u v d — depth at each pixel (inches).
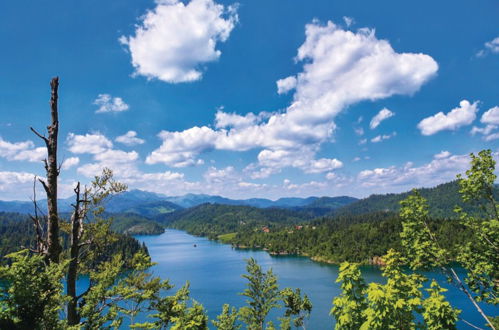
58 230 647.1
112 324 652.7
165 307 822.5
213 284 4840.1
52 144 650.2
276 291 1740.9
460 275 3390.7
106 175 737.6
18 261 440.8
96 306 669.9
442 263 732.7
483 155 698.8
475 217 742.5
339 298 451.8
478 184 698.2
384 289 415.8
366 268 6358.3
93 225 729.6
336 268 6525.6
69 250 744.3
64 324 481.4
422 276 521.3
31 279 438.3
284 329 1668.3
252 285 1742.1
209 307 3503.9
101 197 722.2
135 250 6082.7
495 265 689.0
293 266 6875.0
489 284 693.3
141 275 776.9
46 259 607.2
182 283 4909.0
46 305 461.7
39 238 621.0
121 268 740.7
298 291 1765.5
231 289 4471.0
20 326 419.5
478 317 2755.9
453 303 3129.9
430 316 467.8
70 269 655.1
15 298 419.8
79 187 684.1
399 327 407.2
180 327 765.3
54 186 644.1
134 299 730.8
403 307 420.5
